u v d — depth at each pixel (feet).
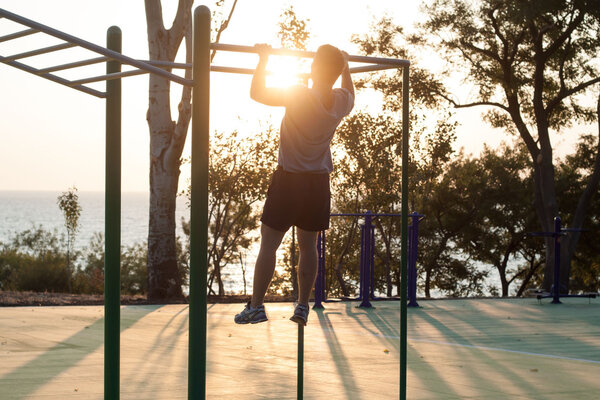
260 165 55.93
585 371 19.95
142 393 15.44
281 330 28.07
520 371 19.75
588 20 65.87
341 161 60.85
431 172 68.85
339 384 17.02
